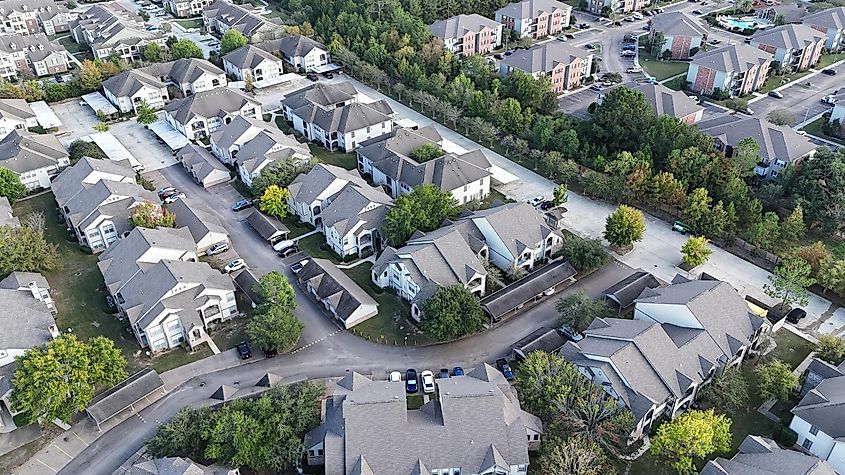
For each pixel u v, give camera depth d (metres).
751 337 85.56
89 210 112.00
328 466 68.19
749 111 161.50
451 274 96.25
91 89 169.88
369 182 134.00
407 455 68.88
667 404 77.50
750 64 168.62
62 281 104.56
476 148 144.38
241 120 139.12
